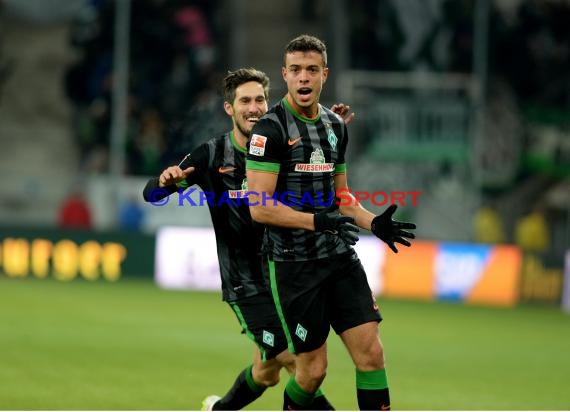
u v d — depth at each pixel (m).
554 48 77.25
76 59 74.31
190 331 42.62
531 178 73.75
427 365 36.06
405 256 64.38
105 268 64.94
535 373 35.09
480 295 64.44
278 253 19.08
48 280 63.22
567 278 63.41
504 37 76.31
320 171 19.08
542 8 77.38
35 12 75.25
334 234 18.52
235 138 21.31
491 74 75.62
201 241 63.78
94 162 71.12
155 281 64.38
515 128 73.81
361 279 19.28
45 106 74.12
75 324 42.97
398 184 66.38
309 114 19.08
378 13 69.69
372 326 19.00
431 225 66.69
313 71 18.70
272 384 22.05
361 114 66.94
